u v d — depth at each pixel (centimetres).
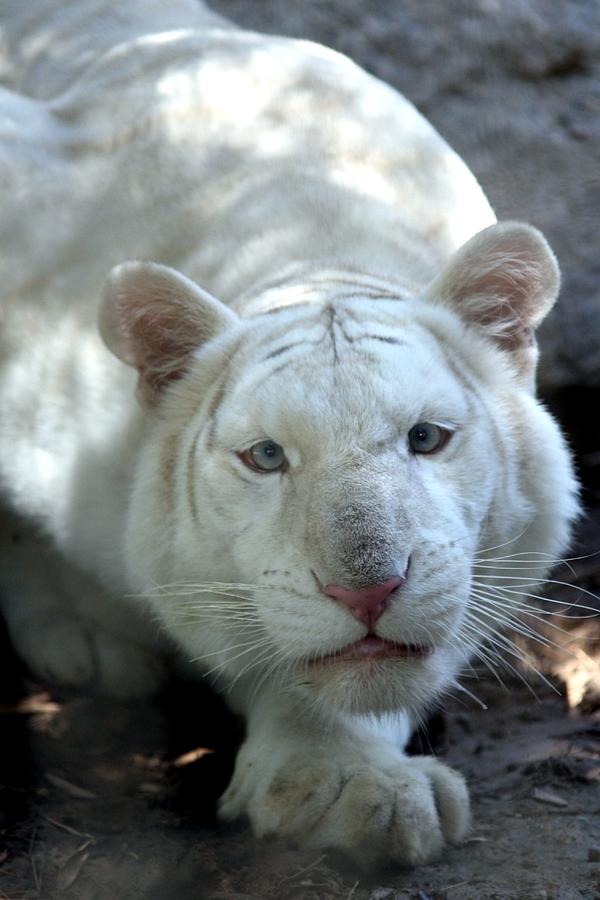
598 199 1219
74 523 744
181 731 767
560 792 675
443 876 584
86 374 745
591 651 862
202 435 636
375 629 568
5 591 845
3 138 838
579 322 1173
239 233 752
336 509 568
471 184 824
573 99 1274
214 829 639
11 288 802
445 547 584
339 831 597
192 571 643
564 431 1166
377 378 601
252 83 829
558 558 710
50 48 995
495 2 1287
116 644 813
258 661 655
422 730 761
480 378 655
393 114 827
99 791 689
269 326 647
